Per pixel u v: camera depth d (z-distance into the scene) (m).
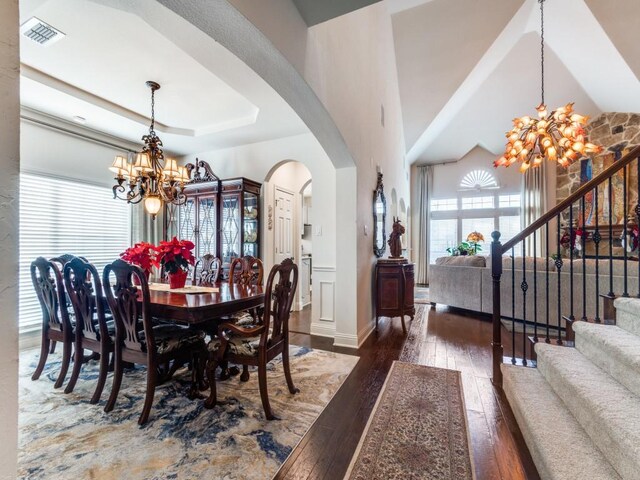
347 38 3.00
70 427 1.82
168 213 4.84
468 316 4.66
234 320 2.66
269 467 1.50
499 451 1.60
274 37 1.66
